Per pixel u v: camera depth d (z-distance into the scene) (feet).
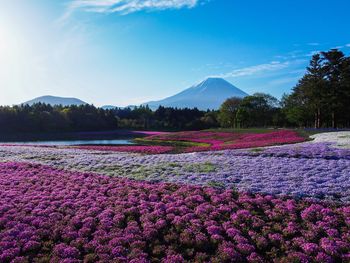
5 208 49.01
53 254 36.06
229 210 47.67
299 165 76.07
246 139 181.78
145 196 55.72
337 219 43.39
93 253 36.17
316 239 38.65
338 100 251.80
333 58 254.47
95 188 61.62
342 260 33.68
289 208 47.34
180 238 39.58
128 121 522.47
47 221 44.45
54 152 115.75
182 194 56.65
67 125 409.69
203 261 34.37
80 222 44.39
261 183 60.75
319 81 252.62
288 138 152.35
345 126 334.44
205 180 64.95
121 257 34.73
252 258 34.45
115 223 44.16
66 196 55.77
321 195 52.95
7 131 353.10
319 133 163.63
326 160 81.41
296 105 351.46
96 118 458.50
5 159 96.53
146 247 38.01
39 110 443.73
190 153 111.04
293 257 34.14
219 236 39.40
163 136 269.44
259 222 43.32
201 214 46.55
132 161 91.30
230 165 79.20
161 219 44.73
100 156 103.86
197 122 506.48
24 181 66.90
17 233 40.93
